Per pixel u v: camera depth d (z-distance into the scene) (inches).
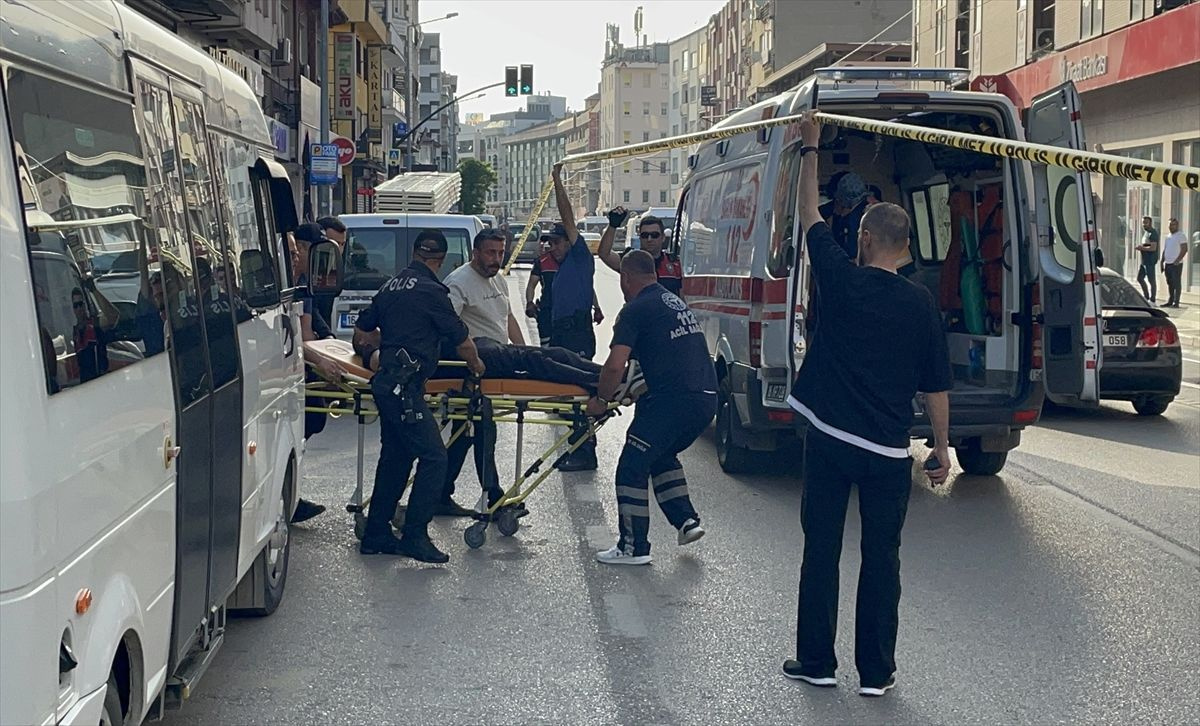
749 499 397.7
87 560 138.6
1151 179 145.1
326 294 305.7
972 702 224.1
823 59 2623.0
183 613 181.6
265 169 267.9
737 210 433.1
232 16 853.2
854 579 307.0
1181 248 1159.6
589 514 378.6
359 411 340.8
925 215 471.5
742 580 304.2
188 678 188.2
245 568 233.0
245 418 229.5
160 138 185.6
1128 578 306.3
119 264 157.2
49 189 135.3
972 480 431.5
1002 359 409.4
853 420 221.8
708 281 464.4
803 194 231.0
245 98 265.9
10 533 121.3
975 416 394.9
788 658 247.4
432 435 320.8
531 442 520.4
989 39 1611.7
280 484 271.7
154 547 165.2
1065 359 412.2
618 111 6417.3
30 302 125.8
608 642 257.0
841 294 223.1
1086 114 1403.8
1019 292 401.7
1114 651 252.1
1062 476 437.7
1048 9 1443.2
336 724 212.7
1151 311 566.9
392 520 345.1
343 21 1839.3
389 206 985.5
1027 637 261.0
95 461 141.1
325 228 479.8
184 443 180.2
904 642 257.8
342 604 284.0
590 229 2778.1
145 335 164.2
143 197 171.5
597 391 326.6
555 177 472.7
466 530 336.5
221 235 222.2
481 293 374.9
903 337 220.1
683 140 288.8
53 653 128.3
